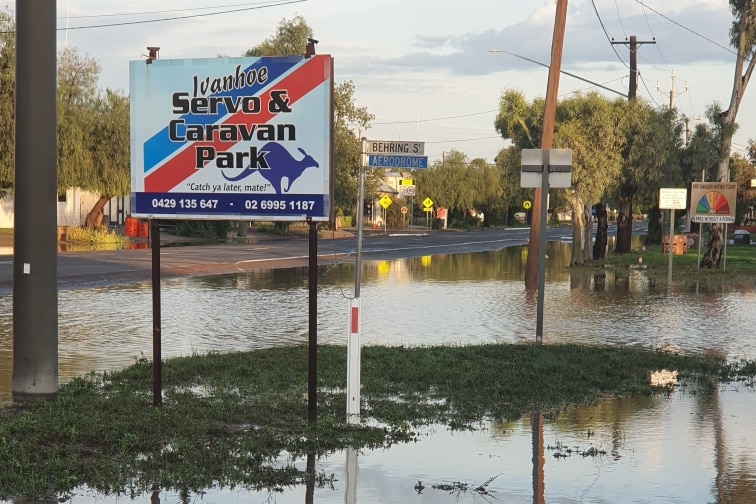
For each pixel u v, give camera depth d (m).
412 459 8.47
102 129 55.75
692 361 14.38
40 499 7.08
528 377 12.67
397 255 50.62
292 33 79.00
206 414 9.89
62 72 55.56
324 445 8.91
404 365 13.41
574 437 9.42
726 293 28.55
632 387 12.27
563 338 17.70
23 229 10.38
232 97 10.05
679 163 46.81
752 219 116.62
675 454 8.73
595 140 40.78
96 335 17.30
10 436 8.62
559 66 27.59
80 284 28.25
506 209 131.62
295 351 14.84
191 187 10.19
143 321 19.58
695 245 58.03
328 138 9.88
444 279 33.50
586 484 7.71
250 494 7.32
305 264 39.75
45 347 10.45
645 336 18.22
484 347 15.32
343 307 23.11
